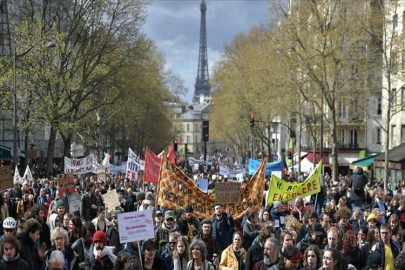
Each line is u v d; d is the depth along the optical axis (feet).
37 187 97.96
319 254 38.19
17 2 177.06
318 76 155.74
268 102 196.95
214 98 368.48
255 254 44.62
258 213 57.00
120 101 196.34
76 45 182.50
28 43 159.63
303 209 68.39
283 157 264.31
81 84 174.09
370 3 151.02
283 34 153.69
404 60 141.90
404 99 189.78
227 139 428.56
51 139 178.81
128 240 42.22
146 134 305.73
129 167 108.37
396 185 146.00
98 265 42.34
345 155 243.19
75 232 51.75
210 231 51.80
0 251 38.42
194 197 64.13
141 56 185.98
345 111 232.53
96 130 229.04
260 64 195.21
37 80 162.30
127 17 179.32
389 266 46.42
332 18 153.58
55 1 174.70
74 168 120.57
